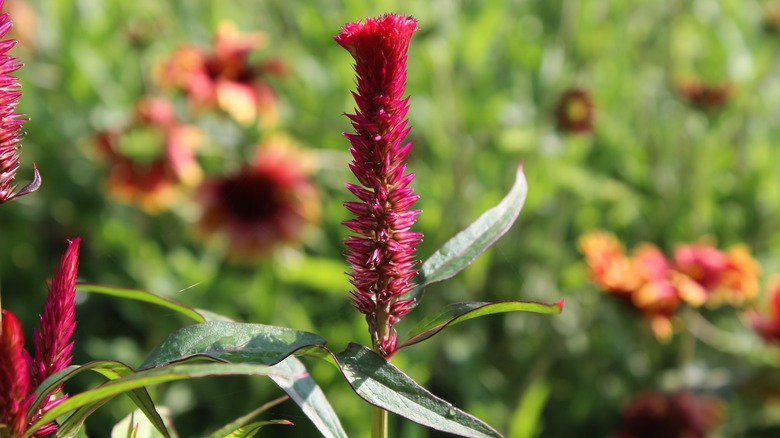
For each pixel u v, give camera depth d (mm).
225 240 1678
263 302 1611
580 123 1880
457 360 1663
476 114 1945
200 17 2311
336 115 1998
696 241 1969
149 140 1733
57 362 533
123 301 1715
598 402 1716
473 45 1880
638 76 2246
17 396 499
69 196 1925
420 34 1670
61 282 533
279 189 1707
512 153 1955
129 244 1757
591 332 1753
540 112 1953
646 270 1510
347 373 526
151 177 1752
